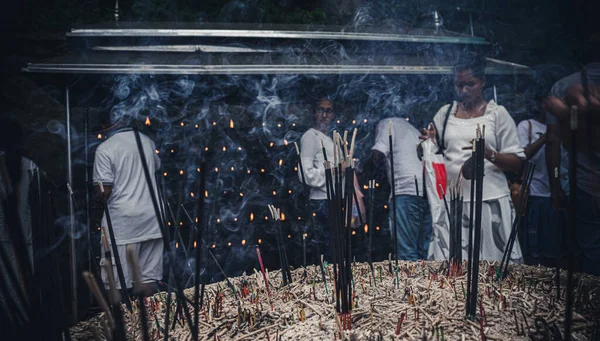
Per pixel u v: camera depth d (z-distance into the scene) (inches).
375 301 71.8
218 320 69.7
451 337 57.9
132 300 85.4
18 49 196.7
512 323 61.8
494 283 80.4
